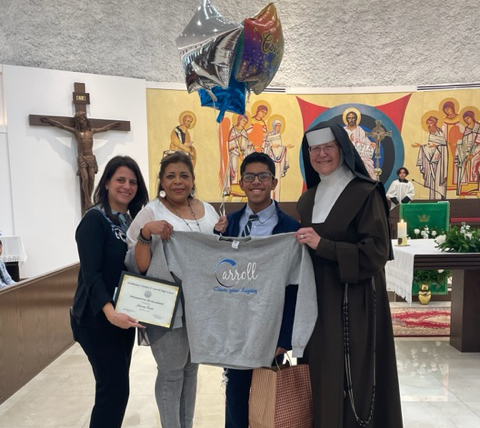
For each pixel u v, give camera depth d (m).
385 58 8.70
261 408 1.96
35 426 2.85
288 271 2.00
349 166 2.01
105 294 1.99
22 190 6.96
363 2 8.58
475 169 8.62
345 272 1.91
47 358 3.97
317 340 2.02
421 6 8.54
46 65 7.26
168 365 2.11
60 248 7.29
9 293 3.34
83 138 7.12
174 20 8.09
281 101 8.68
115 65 7.71
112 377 2.10
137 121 7.79
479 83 8.48
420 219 6.00
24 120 6.92
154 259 2.03
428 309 5.62
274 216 2.21
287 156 8.76
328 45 8.70
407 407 3.03
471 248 3.74
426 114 8.69
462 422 2.82
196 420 2.91
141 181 2.25
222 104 2.68
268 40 2.34
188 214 2.24
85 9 7.46
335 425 1.94
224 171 8.45
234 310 2.02
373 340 2.03
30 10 7.15
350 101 8.76
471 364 3.85
